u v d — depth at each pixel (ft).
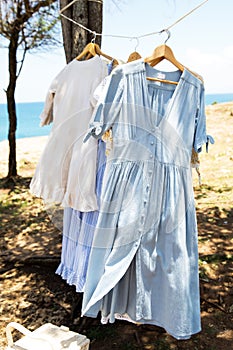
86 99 6.55
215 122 34.83
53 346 6.19
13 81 20.22
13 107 20.89
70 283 7.07
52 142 6.84
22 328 6.49
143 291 6.13
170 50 5.90
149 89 5.90
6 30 18.03
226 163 23.49
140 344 8.17
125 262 5.96
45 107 7.00
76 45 9.27
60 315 9.41
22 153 28.96
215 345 8.05
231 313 9.11
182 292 5.98
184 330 5.98
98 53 6.89
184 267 6.01
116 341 8.32
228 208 15.72
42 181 6.99
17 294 10.38
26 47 18.69
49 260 11.46
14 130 21.36
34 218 16.06
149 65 5.90
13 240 13.83
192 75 5.94
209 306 9.40
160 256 6.05
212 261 11.35
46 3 16.97
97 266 6.07
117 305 6.31
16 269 11.72
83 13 9.14
